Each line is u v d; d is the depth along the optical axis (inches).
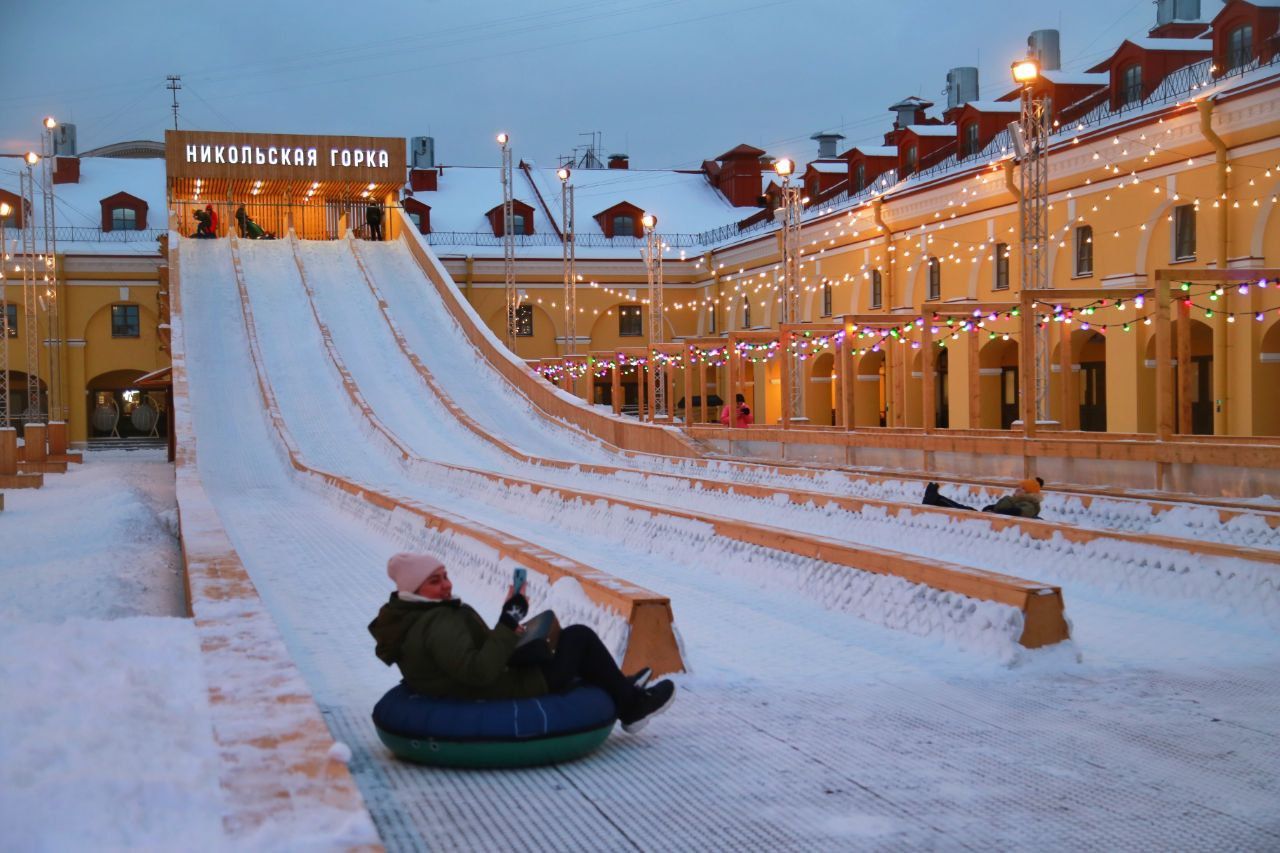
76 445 2192.4
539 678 244.8
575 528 713.6
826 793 224.7
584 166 2837.1
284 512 872.3
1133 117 1122.7
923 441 969.5
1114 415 1189.7
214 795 179.3
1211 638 376.8
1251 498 659.4
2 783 178.7
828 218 1705.2
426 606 243.8
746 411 1353.3
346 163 2124.8
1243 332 1020.5
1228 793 223.6
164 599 554.9
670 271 2346.2
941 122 2116.1
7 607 510.6
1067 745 256.8
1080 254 1249.4
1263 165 992.2
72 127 2551.7
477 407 1475.1
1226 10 1122.7
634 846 197.9
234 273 1807.3
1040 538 506.9
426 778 234.4
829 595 437.4
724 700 301.6
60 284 2188.7
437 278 1798.7
